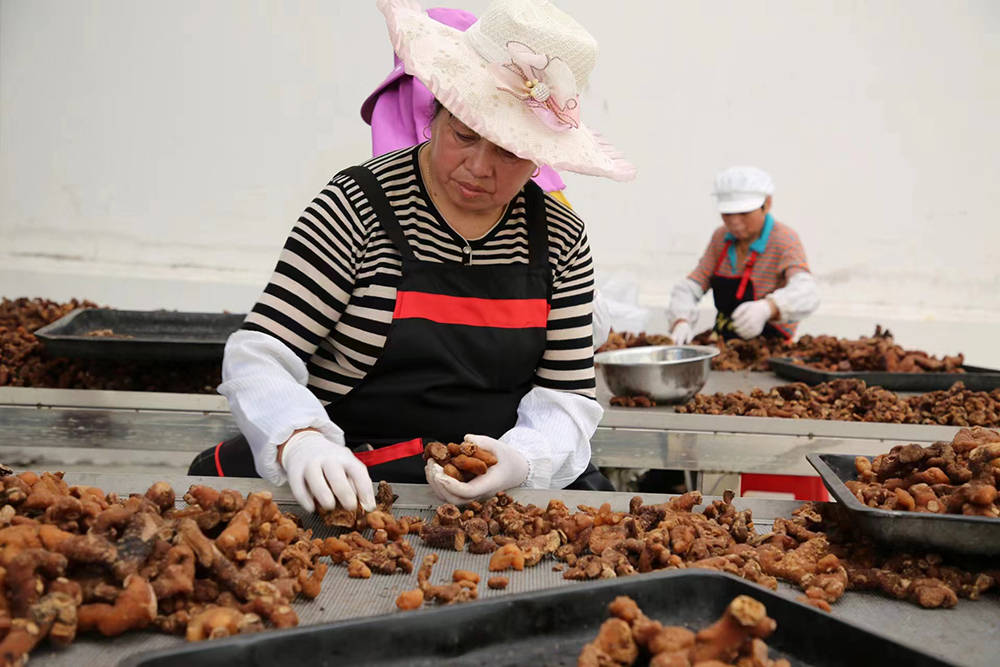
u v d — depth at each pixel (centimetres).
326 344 187
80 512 131
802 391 322
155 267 710
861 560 152
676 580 125
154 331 351
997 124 706
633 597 122
